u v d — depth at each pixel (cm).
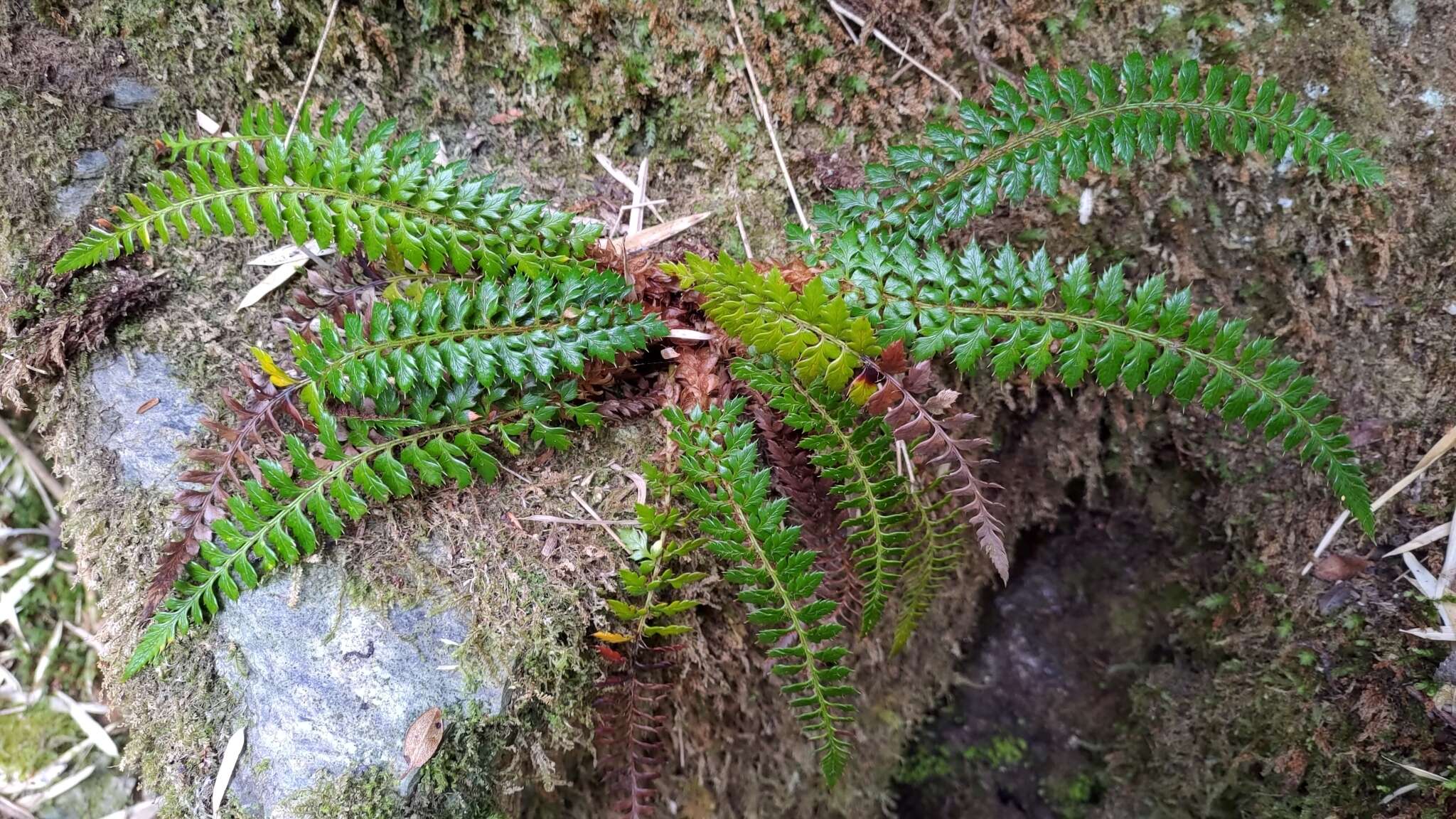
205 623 40
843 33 45
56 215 41
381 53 43
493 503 41
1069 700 58
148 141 42
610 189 46
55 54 40
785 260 45
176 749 39
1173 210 46
